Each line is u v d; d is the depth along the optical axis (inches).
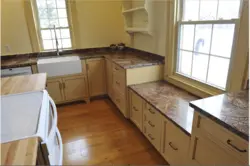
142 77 96.1
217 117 40.1
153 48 107.6
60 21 128.5
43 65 111.4
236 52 58.7
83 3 128.3
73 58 124.9
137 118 91.5
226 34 62.8
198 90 76.9
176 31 87.4
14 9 114.0
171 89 86.9
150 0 97.2
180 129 56.6
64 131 95.7
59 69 116.0
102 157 76.7
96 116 111.0
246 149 34.9
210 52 71.0
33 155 29.4
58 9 125.6
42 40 128.0
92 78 128.1
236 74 59.8
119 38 147.2
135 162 73.9
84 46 137.7
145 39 115.0
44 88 62.4
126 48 143.8
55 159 39.4
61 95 122.4
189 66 84.2
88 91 129.1
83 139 88.7
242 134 34.7
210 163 45.6
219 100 48.6
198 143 49.0
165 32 93.3
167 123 64.3
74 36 132.6
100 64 127.4
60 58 124.4
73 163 73.5
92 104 128.0
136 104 89.2
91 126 100.0
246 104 45.8
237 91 54.9
